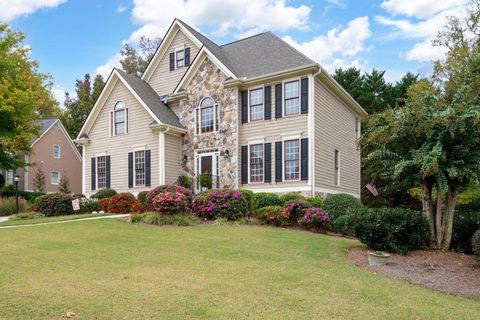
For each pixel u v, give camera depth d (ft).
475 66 59.16
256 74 59.06
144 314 14.66
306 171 53.42
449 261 26.16
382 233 28.32
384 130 31.17
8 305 15.58
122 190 66.59
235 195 44.24
